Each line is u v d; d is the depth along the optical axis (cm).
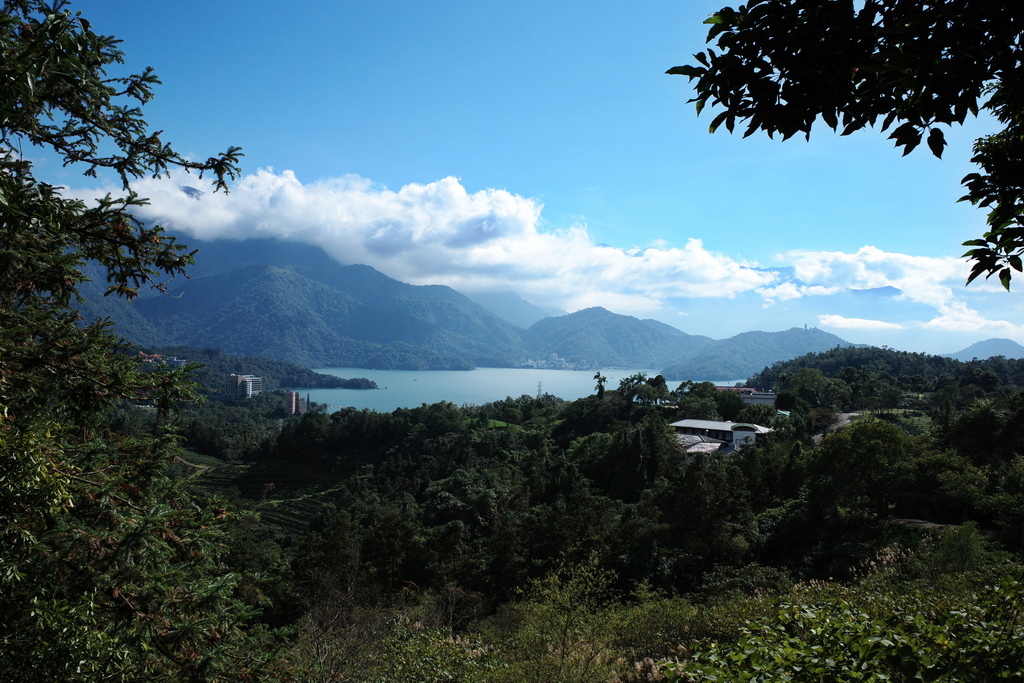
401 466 8762
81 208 677
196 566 724
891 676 580
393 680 1455
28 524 539
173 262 765
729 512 3541
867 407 10869
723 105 383
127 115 715
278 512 7625
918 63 312
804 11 345
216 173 766
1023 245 419
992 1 310
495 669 1441
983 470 3441
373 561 3706
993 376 11088
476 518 5016
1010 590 643
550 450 8375
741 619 1499
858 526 3419
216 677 642
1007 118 441
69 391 662
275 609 3238
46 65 524
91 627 606
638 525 3506
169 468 753
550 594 1622
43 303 684
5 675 536
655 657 1608
